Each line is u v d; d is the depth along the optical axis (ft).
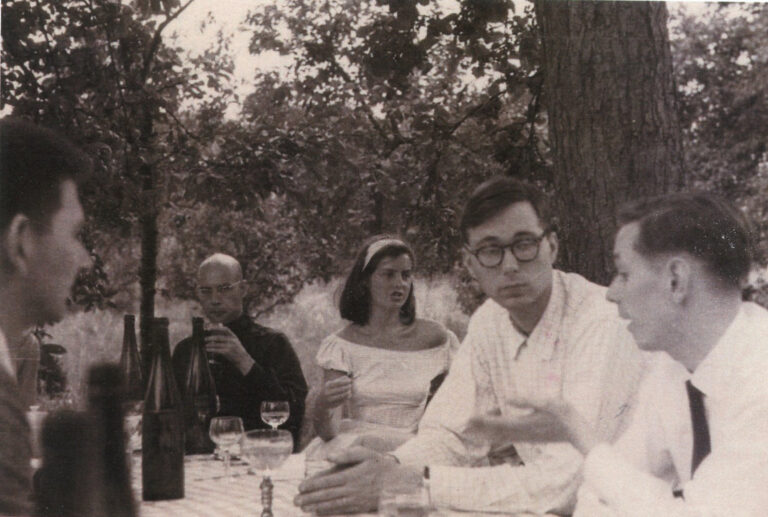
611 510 6.01
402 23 14.55
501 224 7.94
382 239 10.47
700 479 5.72
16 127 5.32
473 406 7.99
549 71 11.55
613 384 7.55
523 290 7.87
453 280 12.62
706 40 14.03
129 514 4.80
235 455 9.01
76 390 5.74
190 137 12.87
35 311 5.31
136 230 11.98
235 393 10.12
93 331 11.04
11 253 5.15
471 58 15.64
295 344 12.58
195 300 12.25
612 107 11.12
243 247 12.96
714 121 13.97
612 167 11.09
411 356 10.01
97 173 11.69
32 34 12.77
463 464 7.73
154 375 7.38
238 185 12.55
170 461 7.03
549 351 7.88
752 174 13.41
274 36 13.38
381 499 5.88
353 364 9.96
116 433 4.80
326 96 13.60
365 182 13.37
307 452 8.78
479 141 15.15
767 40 13.74
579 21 11.21
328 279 13.03
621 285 6.59
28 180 5.23
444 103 15.38
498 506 6.68
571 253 11.21
